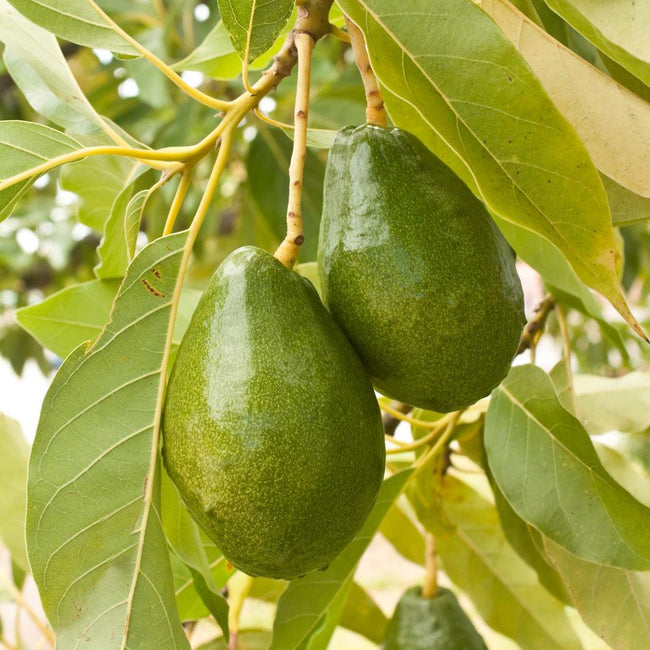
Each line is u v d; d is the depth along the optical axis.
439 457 0.68
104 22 0.50
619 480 0.67
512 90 0.44
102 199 0.66
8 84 1.25
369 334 0.46
